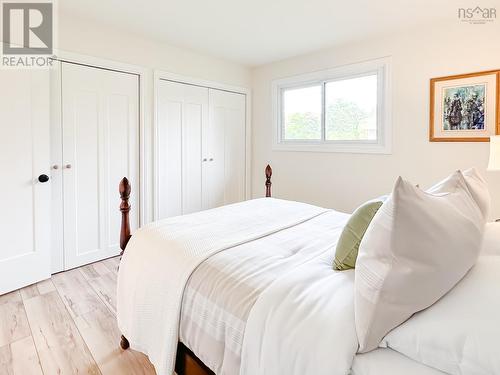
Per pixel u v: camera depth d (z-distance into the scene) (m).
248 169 4.22
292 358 0.82
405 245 0.73
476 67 2.47
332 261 1.24
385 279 0.74
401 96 2.87
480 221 0.96
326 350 0.78
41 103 2.37
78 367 1.55
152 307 1.32
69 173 2.67
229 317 1.02
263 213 2.02
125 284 1.53
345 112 3.34
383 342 0.77
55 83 2.53
